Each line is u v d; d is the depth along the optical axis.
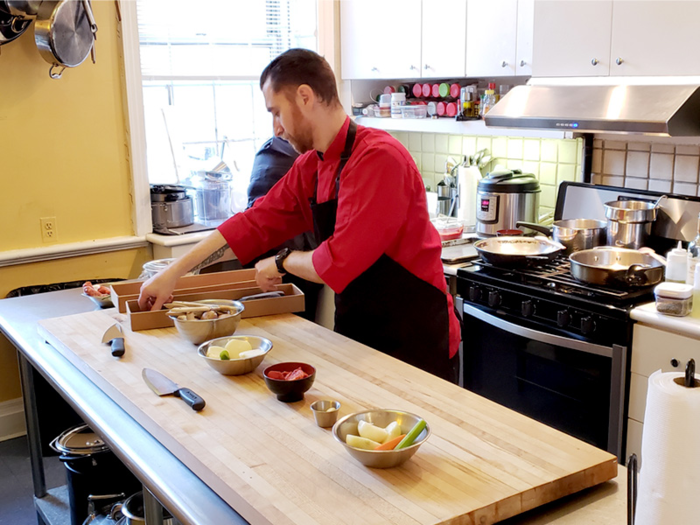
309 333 1.98
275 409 1.50
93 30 3.11
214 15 3.84
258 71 4.04
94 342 1.94
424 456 1.29
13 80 3.16
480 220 3.33
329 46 4.03
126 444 1.43
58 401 2.64
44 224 3.36
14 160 3.23
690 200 2.75
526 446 1.32
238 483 1.20
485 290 2.78
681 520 0.87
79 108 3.37
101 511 2.16
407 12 3.54
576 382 2.50
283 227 2.20
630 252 2.65
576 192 3.21
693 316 2.22
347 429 1.33
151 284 2.07
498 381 2.81
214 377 1.68
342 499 1.15
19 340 2.10
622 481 1.31
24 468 3.11
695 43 2.36
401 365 1.73
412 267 1.98
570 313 2.46
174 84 3.81
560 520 1.18
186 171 3.92
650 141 3.00
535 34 2.87
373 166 1.79
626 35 2.55
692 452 0.85
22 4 2.92
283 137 1.96
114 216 3.57
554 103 2.75
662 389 0.87
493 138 3.71
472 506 1.12
